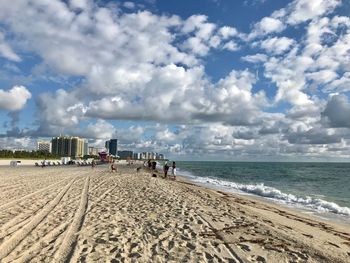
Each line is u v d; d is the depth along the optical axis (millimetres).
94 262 6867
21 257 7078
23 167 56594
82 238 8648
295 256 7793
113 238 8680
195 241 8742
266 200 22812
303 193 31000
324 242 9539
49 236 8805
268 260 7445
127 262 6945
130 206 14016
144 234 9258
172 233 9500
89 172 41156
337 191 33156
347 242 9984
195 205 15094
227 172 77375
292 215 15672
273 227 11109
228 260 7328
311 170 93875
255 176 61531
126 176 34656
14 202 14039
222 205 16016
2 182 23109
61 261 6918
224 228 10422
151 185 24188
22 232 9125
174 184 28266
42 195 16547
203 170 88625
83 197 16297
